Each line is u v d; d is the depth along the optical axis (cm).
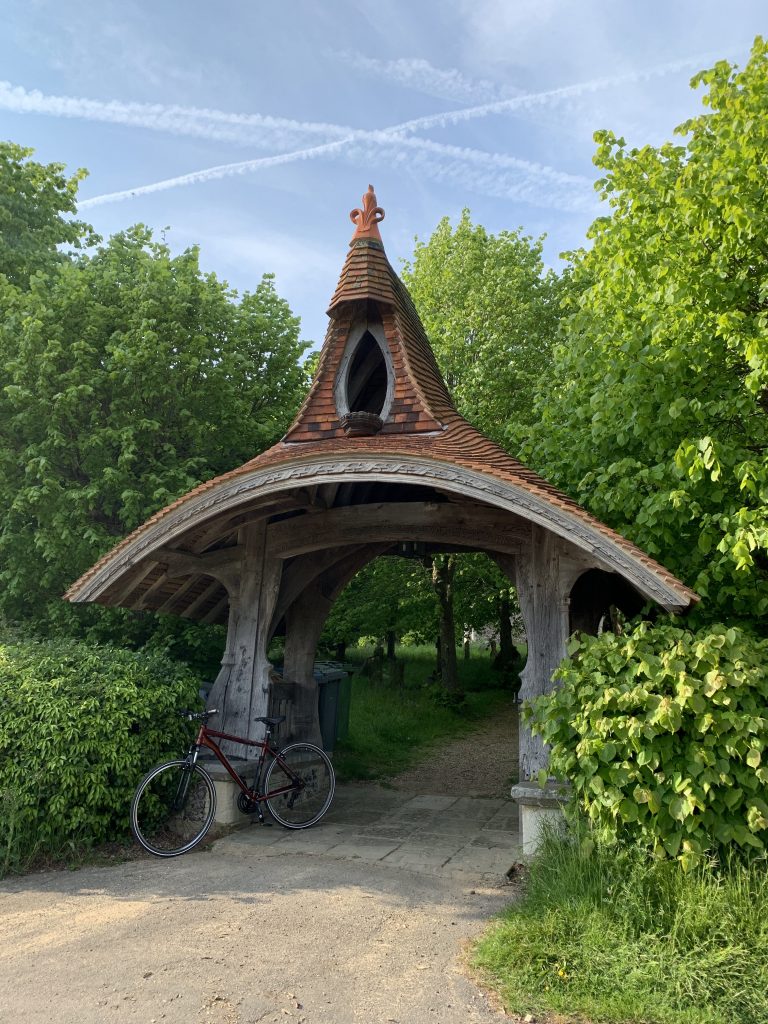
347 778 1078
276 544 820
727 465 655
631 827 490
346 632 1908
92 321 1072
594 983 383
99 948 439
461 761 1258
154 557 740
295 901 521
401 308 849
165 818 696
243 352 1327
